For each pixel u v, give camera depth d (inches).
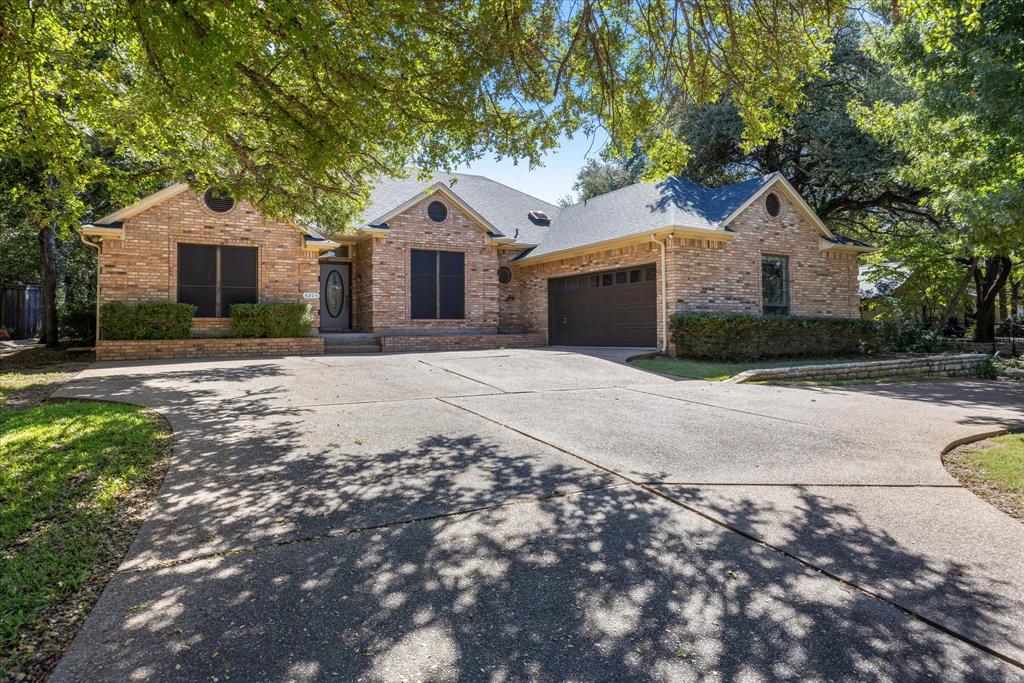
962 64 331.9
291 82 270.1
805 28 247.1
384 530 140.7
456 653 93.3
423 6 205.0
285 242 628.7
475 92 239.1
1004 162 360.2
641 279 639.8
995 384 445.1
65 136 304.5
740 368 482.6
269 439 227.5
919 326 706.2
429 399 323.0
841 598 111.3
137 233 564.7
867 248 708.7
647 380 416.8
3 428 237.6
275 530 140.1
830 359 590.9
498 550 130.5
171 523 143.6
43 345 763.4
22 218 685.9
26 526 140.9
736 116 746.8
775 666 90.5
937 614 105.9
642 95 264.1
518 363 477.1
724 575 119.7
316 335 632.4
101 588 113.7
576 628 100.7
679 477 184.7
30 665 90.1
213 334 598.2
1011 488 180.1
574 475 185.8
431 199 719.1
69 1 239.8
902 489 174.6
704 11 240.2
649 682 86.5
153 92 242.5
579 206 839.1
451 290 733.3
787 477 185.3
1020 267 800.9
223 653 92.3
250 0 174.2
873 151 687.1
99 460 192.2
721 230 594.9
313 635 97.5
